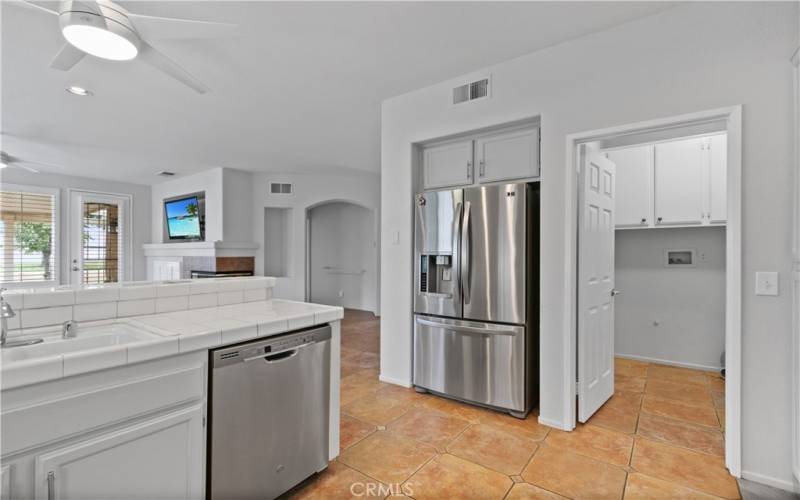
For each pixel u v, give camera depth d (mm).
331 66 2812
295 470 1859
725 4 2031
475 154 3070
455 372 2975
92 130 4207
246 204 6453
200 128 4191
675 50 2162
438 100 3111
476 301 2885
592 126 2424
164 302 2010
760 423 1933
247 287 2395
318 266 7879
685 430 2523
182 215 6793
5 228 5879
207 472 1552
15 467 1096
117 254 7051
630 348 4219
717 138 3523
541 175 2639
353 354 4461
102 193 6871
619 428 2557
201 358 1527
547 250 2609
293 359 1856
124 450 1311
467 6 2127
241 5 2088
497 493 1882
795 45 1868
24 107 3527
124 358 1278
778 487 1883
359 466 2115
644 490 1895
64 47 1873
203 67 2809
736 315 1977
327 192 6793
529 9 2160
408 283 3293
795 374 1831
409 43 2512
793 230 1854
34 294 1628
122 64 2723
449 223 3020
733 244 1989
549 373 2598
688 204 3650
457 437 2441
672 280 3986
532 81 2656
